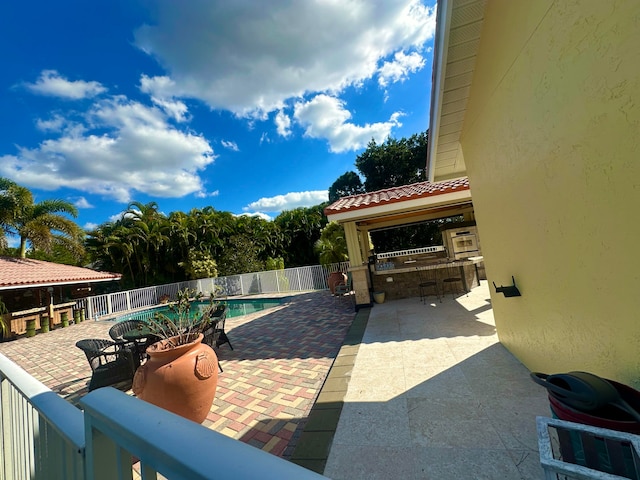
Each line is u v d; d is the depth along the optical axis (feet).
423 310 23.89
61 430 3.80
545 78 7.13
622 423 4.65
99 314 52.75
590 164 6.09
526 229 9.61
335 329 22.57
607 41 5.15
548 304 9.05
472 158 14.21
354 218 26.68
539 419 4.78
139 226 66.85
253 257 68.28
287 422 10.57
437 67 11.09
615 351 6.36
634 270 5.45
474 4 9.09
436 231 65.16
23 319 37.91
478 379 11.28
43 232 46.88
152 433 2.45
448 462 7.34
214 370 11.41
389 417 9.55
